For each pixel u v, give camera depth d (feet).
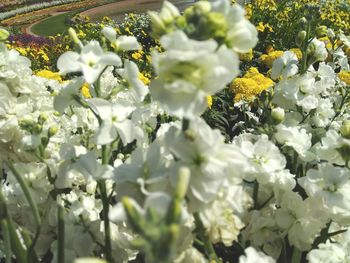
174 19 5.00
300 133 7.68
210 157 4.76
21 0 115.96
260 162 6.77
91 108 6.27
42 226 7.18
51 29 74.02
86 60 5.78
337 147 6.80
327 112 9.38
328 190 6.43
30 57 28.76
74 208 6.97
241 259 5.50
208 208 4.95
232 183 5.03
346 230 6.70
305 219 6.53
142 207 5.06
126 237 6.99
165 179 4.98
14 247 6.00
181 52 4.06
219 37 4.80
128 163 5.32
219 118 16.29
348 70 15.25
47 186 7.20
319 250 6.49
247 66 22.65
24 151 7.50
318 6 9.51
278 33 28.73
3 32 8.15
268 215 6.79
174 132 4.95
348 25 33.83
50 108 8.75
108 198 6.29
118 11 96.78
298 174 8.02
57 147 7.80
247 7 31.76
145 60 25.35
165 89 4.37
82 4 119.55
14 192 7.07
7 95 8.10
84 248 6.75
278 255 6.78
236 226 5.22
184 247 5.43
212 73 4.18
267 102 10.03
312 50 9.15
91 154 6.09
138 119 7.11
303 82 8.94
